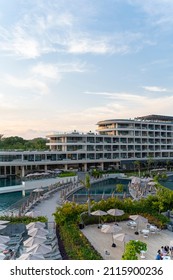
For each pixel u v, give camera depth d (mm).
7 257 20938
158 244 24125
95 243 24438
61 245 22578
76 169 87938
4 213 36875
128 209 32188
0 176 75312
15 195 53406
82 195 48594
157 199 33406
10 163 73812
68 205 30531
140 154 103312
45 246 19578
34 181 59562
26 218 29531
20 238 25547
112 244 23688
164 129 112562
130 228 28500
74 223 27922
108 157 95688
